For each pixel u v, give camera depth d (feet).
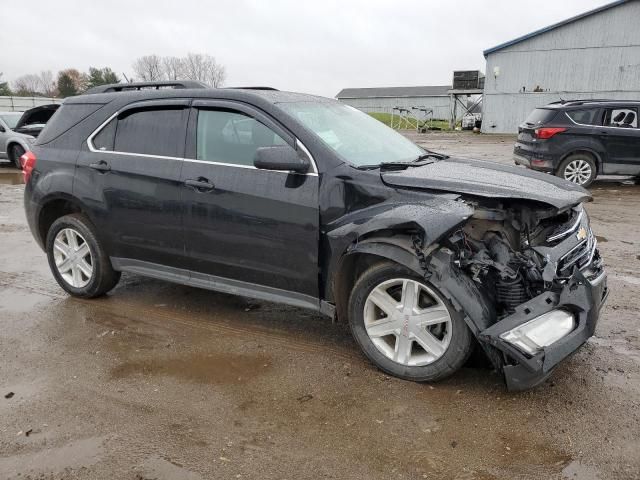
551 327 9.89
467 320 10.04
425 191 10.94
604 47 99.76
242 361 12.24
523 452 8.89
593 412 9.94
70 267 16.15
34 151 16.16
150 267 14.61
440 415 9.95
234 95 13.23
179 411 10.25
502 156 58.49
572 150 34.81
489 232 11.07
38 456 8.97
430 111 142.61
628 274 17.94
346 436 9.40
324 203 11.57
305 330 13.89
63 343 13.28
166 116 14.05
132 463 8.77
